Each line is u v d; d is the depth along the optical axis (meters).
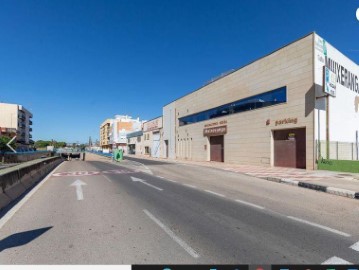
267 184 12.35
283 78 20.55
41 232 5.35
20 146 79.25
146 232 5.35
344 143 20.55
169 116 44.75
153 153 54.34
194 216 6.60
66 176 16.20
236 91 26.44
